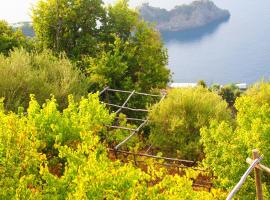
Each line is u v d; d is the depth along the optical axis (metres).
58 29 24.52
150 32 24.36
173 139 16.47
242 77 153.12
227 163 11.08
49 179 8.64
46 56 19.67
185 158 16.22
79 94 18.22
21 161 9.20
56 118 11.57
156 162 14.26
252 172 10.71
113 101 22.12
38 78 17.19
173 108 16.89
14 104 15.70
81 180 7.78
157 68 24.00
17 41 24.34
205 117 16.61
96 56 23.78
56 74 18.75
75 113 12.30
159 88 24.08
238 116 12.30
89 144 10.03
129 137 15.09
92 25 24.89
